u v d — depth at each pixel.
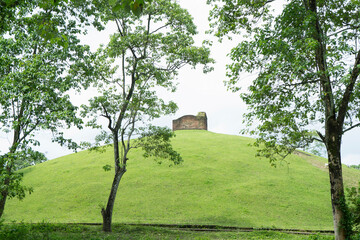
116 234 19.33
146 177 40.19
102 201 34.12
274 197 34.16
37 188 39.53
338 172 14.05
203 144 54.31
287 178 40.06
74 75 22.38
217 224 26.28
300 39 14.77
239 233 22.00
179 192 35.72
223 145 53.78
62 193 37.19
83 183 39.59
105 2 18.98
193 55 22.11
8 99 18.48
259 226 25.94
